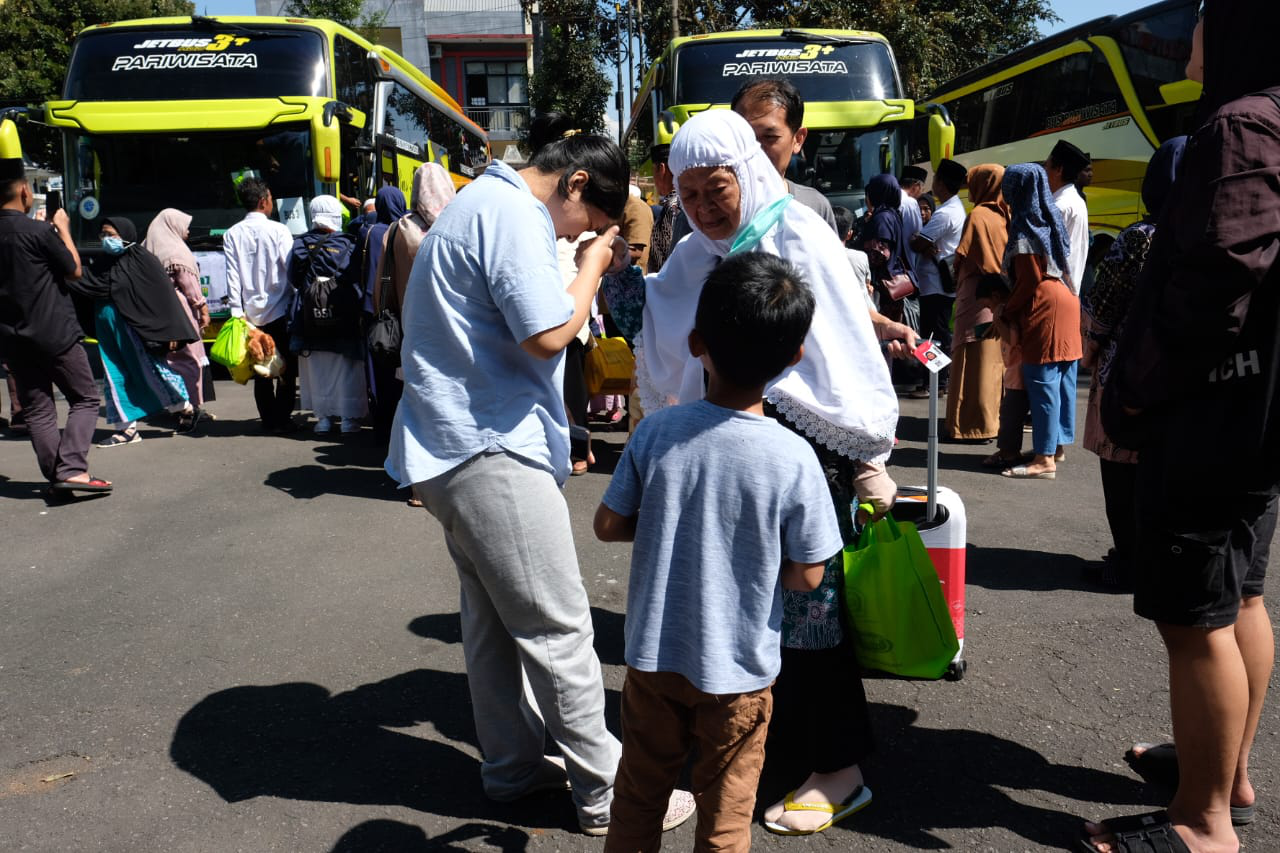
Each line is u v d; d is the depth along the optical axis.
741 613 2.03
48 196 10.48
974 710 3.21
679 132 2.44
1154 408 2.25
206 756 2.99
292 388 7.84
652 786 2.17
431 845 2.54
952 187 8.27
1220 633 2.27
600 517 2.18
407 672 3.56
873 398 2.43
